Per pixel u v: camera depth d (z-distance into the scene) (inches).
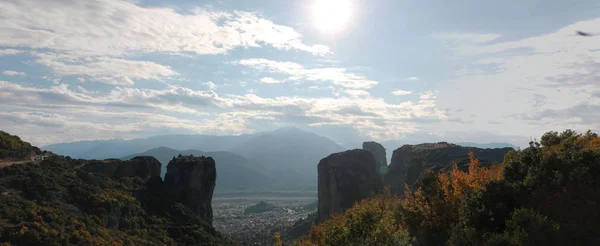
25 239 1745.8
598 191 878.4
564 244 800.9
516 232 821.2
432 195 1210.6
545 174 973.2
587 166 934.4
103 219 2492.6
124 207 2918.3
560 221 884.6
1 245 1632.6
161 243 2778.1
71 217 2206.0
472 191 1087.6
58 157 3353.8
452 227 1041.5
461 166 3014.3
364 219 991.6
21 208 2037.4
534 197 947.3
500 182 1010.1
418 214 1192.2
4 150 3068.4
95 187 2933.1
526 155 1122.7
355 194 4980.3
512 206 959.6
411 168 5300.2
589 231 838.5
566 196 905.5
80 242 1934.1
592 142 1112.2
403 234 951.0
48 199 2379.4
